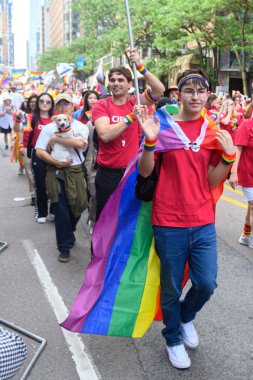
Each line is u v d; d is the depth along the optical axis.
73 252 5.22
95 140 4.88
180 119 2.82
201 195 2.81
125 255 3.09
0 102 14.44
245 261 4.95
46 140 4.73
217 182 2.85
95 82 10.52
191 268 2.90
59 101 4.80
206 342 3.29
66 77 22.39
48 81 22.16
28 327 3.49
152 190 2.86
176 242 2.81
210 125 2.83
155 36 24.66
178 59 27.06
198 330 3.46
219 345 3.26
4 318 3.63
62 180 4.75
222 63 26.58
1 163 12.27
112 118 3.86
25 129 7.17
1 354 1.92
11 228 6.23
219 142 2.72
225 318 3.65
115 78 3.84
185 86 2.72
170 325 2.97
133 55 3.46
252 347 3.23
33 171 6.30
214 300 3.98
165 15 21.30
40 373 2.92
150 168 2.75
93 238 3.19
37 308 3.82
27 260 4.98
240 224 6.37
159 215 2.82
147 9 23.38
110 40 26.53
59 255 4.94
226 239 5.70
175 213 2.79
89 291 3.09
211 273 2.82
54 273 4.59
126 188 3.04
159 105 5.93
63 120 4.57
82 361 3.06
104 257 3.14
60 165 4.67
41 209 6.47
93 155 5.38
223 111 9.04
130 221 3.10
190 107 2.73
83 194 4.82
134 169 2.99
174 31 22.62
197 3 19.86
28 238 5.77
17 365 1.99
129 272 3.07
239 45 21.91
